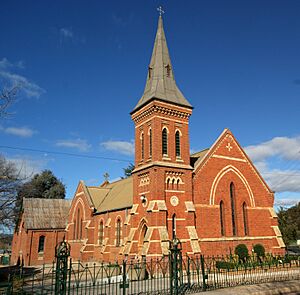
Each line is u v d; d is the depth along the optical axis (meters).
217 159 37.97
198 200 35.06
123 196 44.53
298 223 74.38
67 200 63.16
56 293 15.76
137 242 33.72
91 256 46.84
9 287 16.66
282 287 17.34
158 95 34.84
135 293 19.94
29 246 54.25
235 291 16.83
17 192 36.09
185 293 18.61
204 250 33.75
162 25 40.31
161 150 33.72
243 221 38.16
